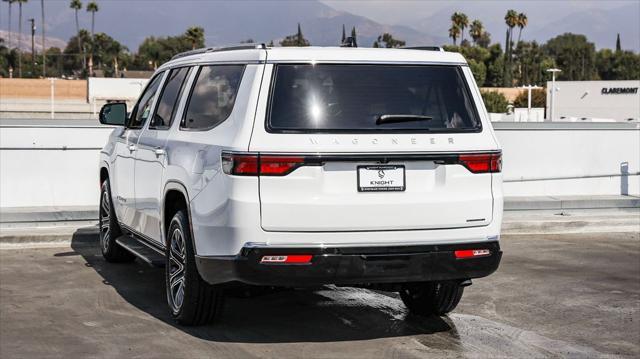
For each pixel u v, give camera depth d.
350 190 5.88
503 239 11.80
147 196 7.55
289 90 5.96
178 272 6.77
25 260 9.72
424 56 6.29
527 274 9.22
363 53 6.17
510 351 6.19
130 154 8.19
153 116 7.77
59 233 10.93
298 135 5.84
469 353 6.12
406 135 6.00
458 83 6.30
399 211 5.95
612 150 15.34
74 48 174.50
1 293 8.00
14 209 12.02
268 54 6.04
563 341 6.51
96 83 68.56
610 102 88.81
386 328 6.80
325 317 7.15
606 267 9.72
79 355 5.98
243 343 6.31
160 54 165.00
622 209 13.86
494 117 55.34
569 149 15.12
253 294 6.51
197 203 6.22
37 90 88.19
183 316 6.66
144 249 7.96
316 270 5.80
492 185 6.23
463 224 6.11
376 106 6.03
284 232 5.80
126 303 7.61
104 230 9.56
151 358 5.91
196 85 6.90
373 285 6.80
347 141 5.87
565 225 12.64
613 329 6.90
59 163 12.63
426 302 7.12
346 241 5.88
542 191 15.04
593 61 158.00
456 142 6.10
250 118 5.87
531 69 152.75
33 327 6.75
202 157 6.24
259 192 5.78
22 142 12.47
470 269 6.14
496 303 7.79
